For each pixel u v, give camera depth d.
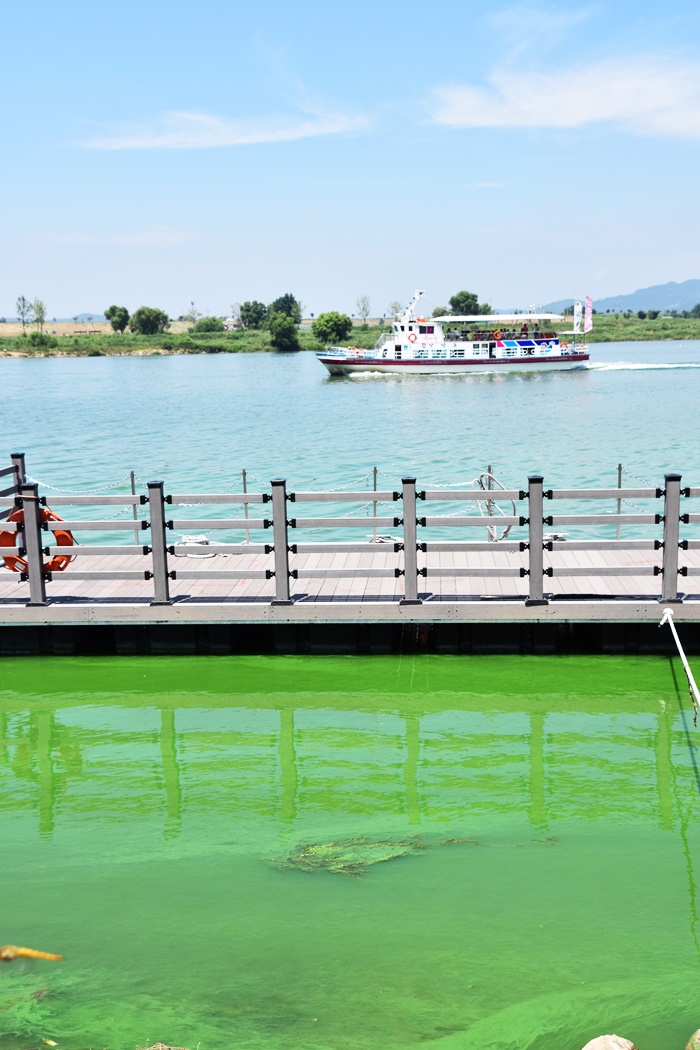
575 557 13.17
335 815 7.85
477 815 7.80
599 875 6.81
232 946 6.04
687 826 7.57
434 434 40.59
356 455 33.78
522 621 11.19
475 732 9.52
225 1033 5.21
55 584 12.74
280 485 11.16
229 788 8.40
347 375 90.50
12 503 12.87
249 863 7.07
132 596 12.06
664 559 10.99
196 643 11.85
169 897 6.62
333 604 11.31
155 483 11.22
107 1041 5.14
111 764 8.95
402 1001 5.47
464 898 6.54
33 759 9.09
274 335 190.00
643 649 11.58
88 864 7.10
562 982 5.62
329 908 6.43
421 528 20.64
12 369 131.75
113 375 108.25
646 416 46.31
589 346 185.88
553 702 10.23
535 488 10.97
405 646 11.92
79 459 33.41
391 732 9.59
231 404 60.44
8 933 6.21
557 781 8.41
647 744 9.17
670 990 5.54
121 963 5.88
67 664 11.62
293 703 10.38
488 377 84.38
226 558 13.84
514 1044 5.09
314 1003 5.46
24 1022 5.31
